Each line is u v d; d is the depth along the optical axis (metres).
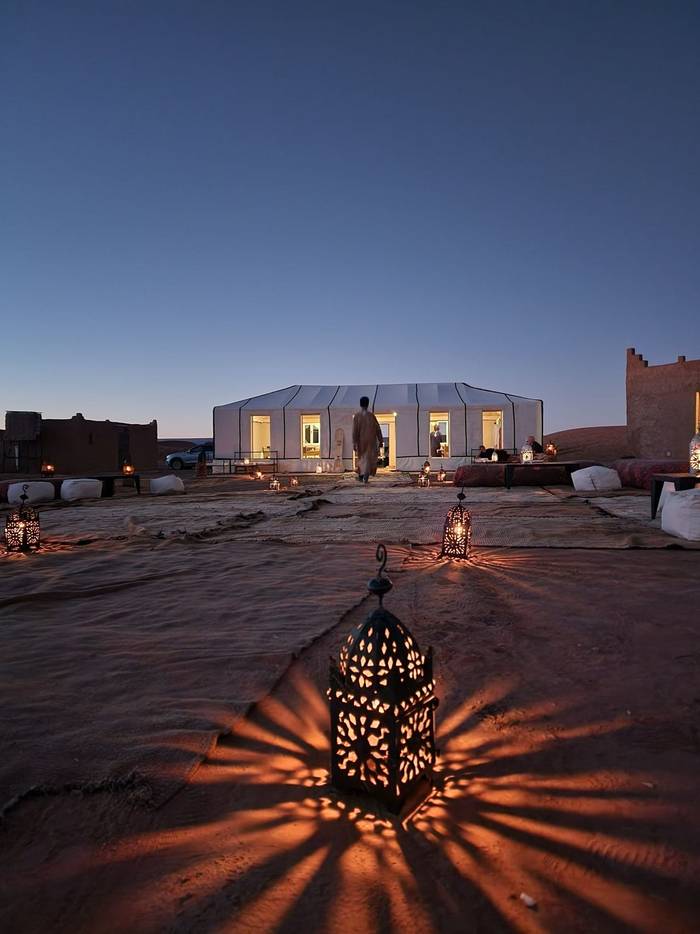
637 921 1.38
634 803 1.87
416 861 1.60
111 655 3.35
